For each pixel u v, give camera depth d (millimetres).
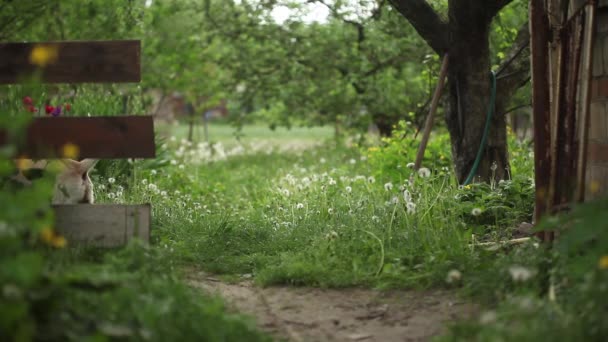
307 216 7293
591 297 3477
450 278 4602
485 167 7906
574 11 5234
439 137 11430
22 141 5062
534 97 5359
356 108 15031
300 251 6020
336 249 5746
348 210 7293
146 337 3217
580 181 4715
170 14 14562
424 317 4375
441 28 7707
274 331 4191
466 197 7156
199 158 16859
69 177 5898
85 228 5246
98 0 11594
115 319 3311
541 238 5215
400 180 8766
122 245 5234
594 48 5238
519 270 4012
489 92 7848
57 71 5109
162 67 16969
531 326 3395
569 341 3209
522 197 7105
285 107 16141
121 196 7949
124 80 5094
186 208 8102
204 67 17688
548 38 5402
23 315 2848
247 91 15578
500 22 9844
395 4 7730
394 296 4820
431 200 6766
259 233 6836
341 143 18156
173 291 4121
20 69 5105
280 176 12797
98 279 3660
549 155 5320
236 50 14992
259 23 13852
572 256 4453
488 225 6652
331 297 4867
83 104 10055
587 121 4727
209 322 3660
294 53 14203
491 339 3330
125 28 12125
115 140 5074
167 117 34188
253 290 5098
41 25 11906
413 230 6004
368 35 12219
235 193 11602
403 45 11875
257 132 34469
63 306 3199
